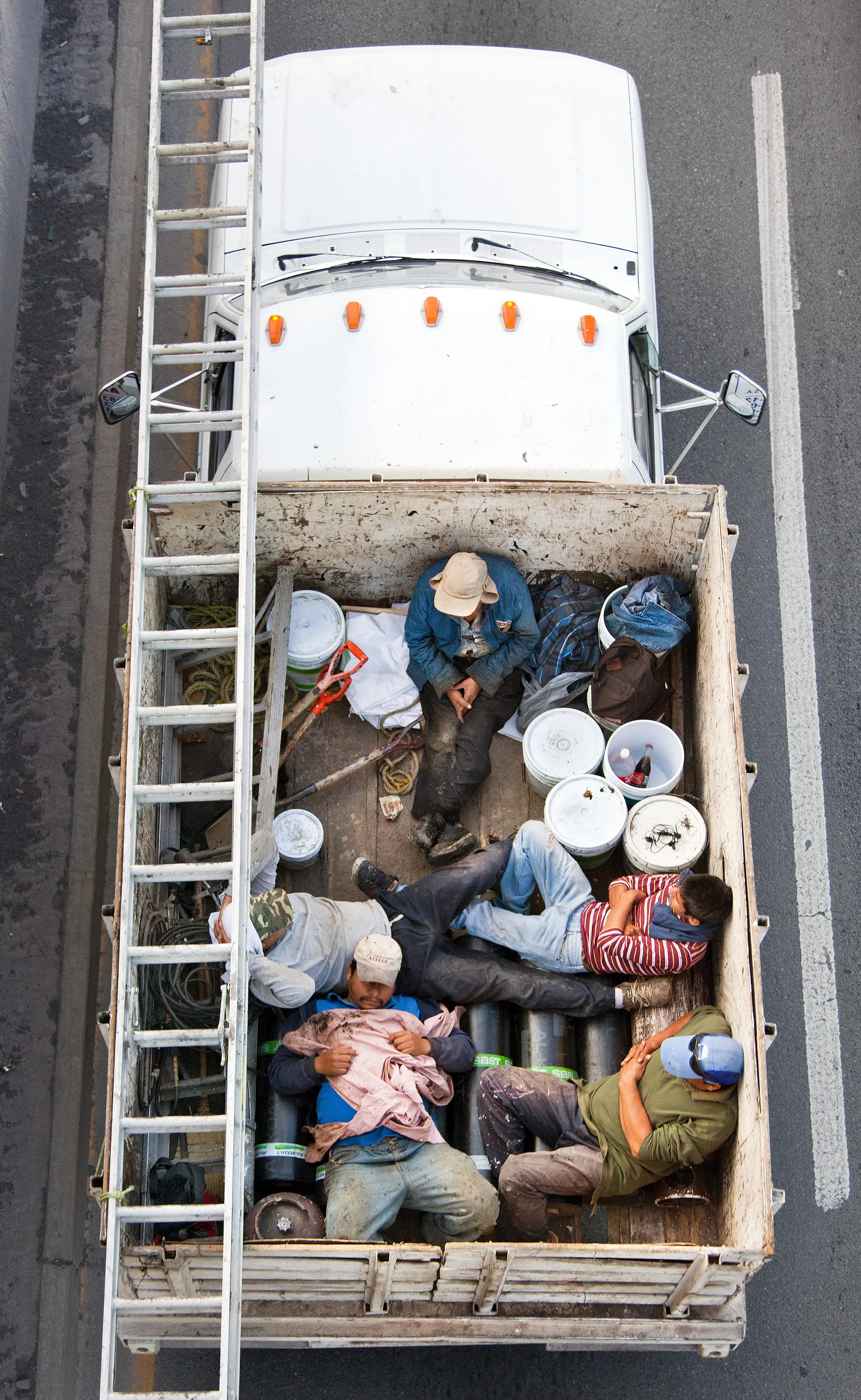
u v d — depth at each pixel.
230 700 5.55
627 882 5.08
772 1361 5.57
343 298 5.59
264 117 6.09
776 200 8.04
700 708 5.46
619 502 5.29
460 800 5.43
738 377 5.57
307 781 5.59
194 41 8.27
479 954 5.06
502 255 5.86
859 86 8.39
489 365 5.51
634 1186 4.61
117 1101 3.81
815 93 8.34
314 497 5.21
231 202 5.98
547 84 6.19
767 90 8.35
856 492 7.25
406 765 5.65
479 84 6.15
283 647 5.44
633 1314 4.38
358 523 5.39
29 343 7.44
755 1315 5.65
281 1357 5.51
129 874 4.11
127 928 4.05
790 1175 5.91
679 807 5.26
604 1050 4.98
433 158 6.00
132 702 4.32
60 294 7.58
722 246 7.89
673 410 5.96
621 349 5.61
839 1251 5.78
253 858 4.87
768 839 6.51
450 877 5.09
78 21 8.28
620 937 4.95
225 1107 4.71
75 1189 5.80
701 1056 4.45
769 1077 6.08
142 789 4.22
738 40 8.51
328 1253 3.88
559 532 5.50
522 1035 5.00
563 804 5.27
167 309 7.59
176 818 5.34
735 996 4.68
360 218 5.89
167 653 5.34
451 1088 4.77
